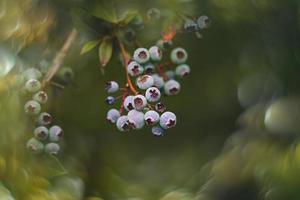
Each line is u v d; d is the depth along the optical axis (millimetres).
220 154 1467
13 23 1175
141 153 1512
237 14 1322
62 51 1123
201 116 1514
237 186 1435
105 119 1411
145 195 1439
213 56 1412
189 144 1535
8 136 1151
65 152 1343
